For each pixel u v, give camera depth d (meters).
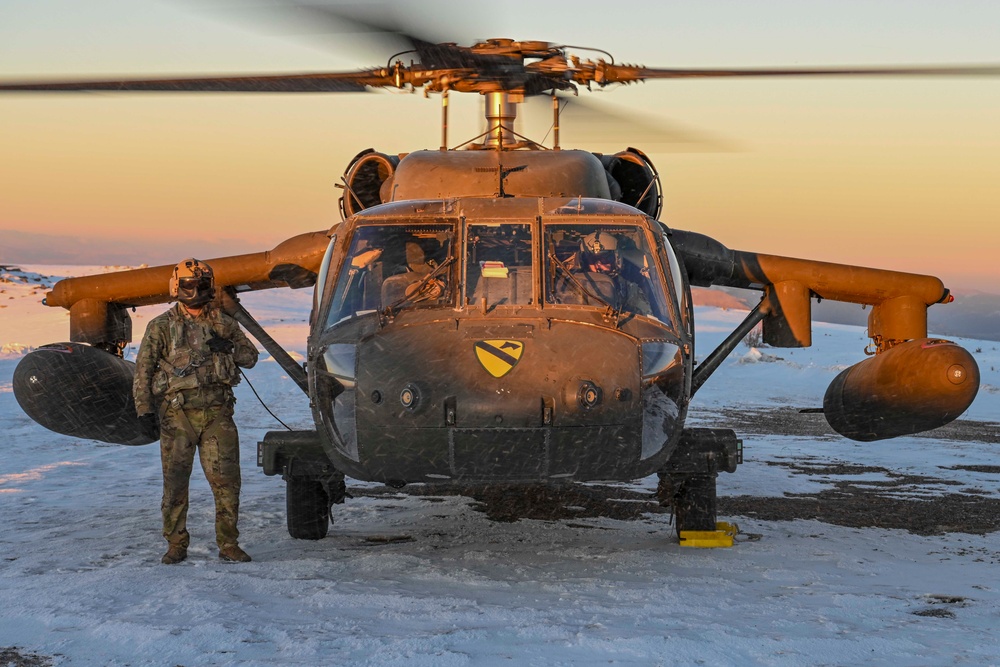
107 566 5.77
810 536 6.93
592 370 5.53
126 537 6.71
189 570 5.48
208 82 6.52
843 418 8.24
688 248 8.38
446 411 5.39
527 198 6.70
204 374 5.96
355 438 5.67
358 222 6.55
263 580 5.16
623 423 5.53
